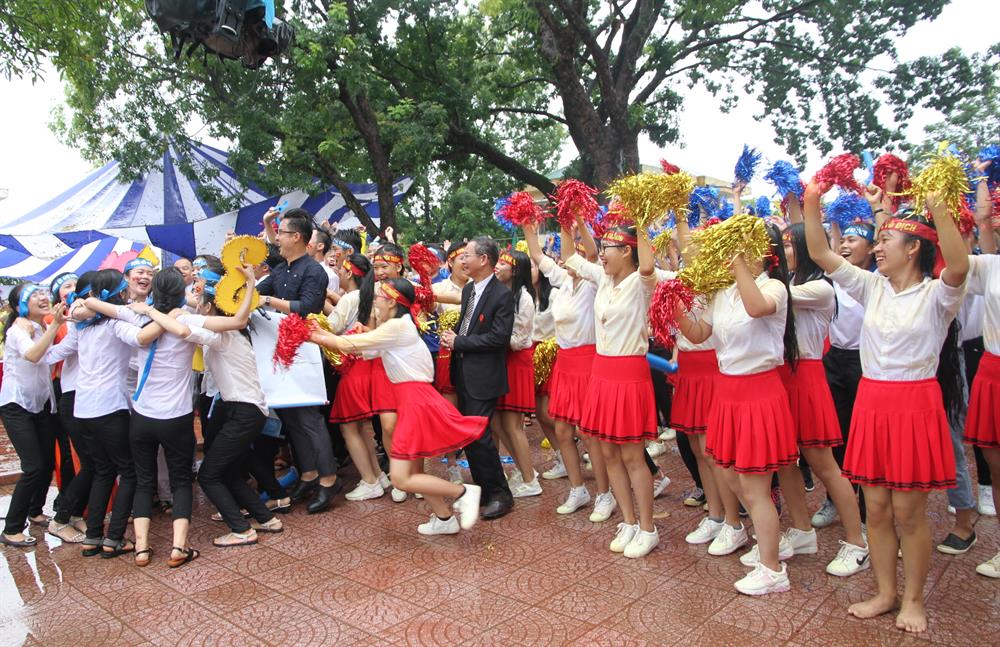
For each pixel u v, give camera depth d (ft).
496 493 15.30
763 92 51.93
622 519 14.80
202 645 10.19
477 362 15.16
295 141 38.09
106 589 12.31
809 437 11.59
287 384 15.69
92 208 39.99
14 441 14.84
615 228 12.59
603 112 51.37
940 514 14.10
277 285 16.81
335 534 14.60
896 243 9.48
